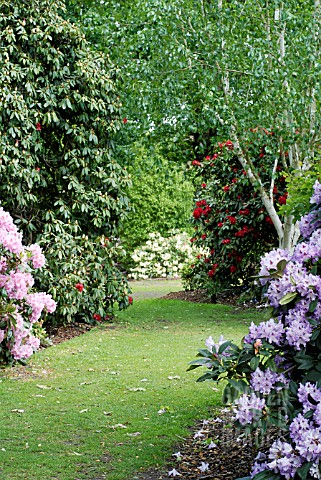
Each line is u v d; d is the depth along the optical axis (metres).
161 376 5.40
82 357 6.23
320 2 7.80
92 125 7.98
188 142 11.12
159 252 16.81
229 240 9.86
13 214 7.88
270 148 7.93
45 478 3.20
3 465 3.37
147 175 16.91
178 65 7.57
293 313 2.72
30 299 5.66
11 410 4.38
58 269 7.69
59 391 4.92
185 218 17.47
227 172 10.04
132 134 8.62
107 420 4.17
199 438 3.80
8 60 7.39
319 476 2.43
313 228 3.17
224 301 10.74
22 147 7.55
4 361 5.68
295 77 7.45
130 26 8.16
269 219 9.30
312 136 7.90
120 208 8.27
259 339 2.72
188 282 12.02
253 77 7.30
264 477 2.59
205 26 7.46
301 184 4.38
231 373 2.79
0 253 5.43
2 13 7.64
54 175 8.19
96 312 8.21
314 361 2.65
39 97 7.62
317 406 2.50
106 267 8.31
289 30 7.59
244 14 7.41
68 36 7.96
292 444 2.68
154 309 9.89
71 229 7.86
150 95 7.81
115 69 8.20
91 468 3.34
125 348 6.70
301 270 2.75
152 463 3.41
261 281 2.95
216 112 7.46
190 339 7.19
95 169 8.13
